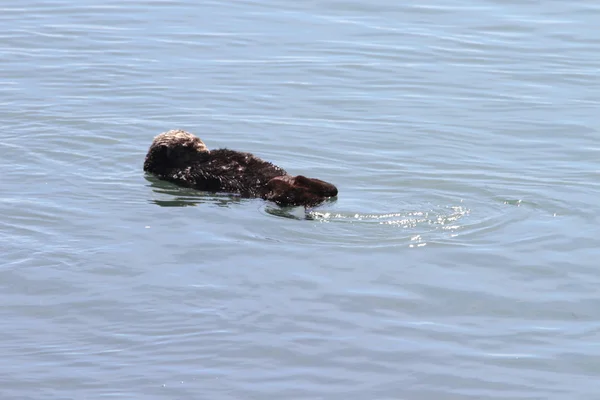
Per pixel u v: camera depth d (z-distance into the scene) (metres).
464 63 39.66
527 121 33.88
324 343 19.83
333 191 25.88
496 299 21.62
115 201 26.39
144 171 28.72
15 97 35.22
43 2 46.94
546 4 46.72
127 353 19.42
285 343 19.80
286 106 34.91
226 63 39.22
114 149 30.59
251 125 32.94
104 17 44.84
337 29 43.25
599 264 23.17
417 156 30.33
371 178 28.23
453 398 18.31
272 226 24.77
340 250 23.58
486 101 35.75
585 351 19.72
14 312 20.75
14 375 18.67
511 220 25.38
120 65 38.88
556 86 37.38
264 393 18.31
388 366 19.16
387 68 38.94
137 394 18.23
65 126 32.47
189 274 22.38
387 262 23.06
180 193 27.08
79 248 23.53
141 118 33.50
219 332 20.12
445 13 45.44
